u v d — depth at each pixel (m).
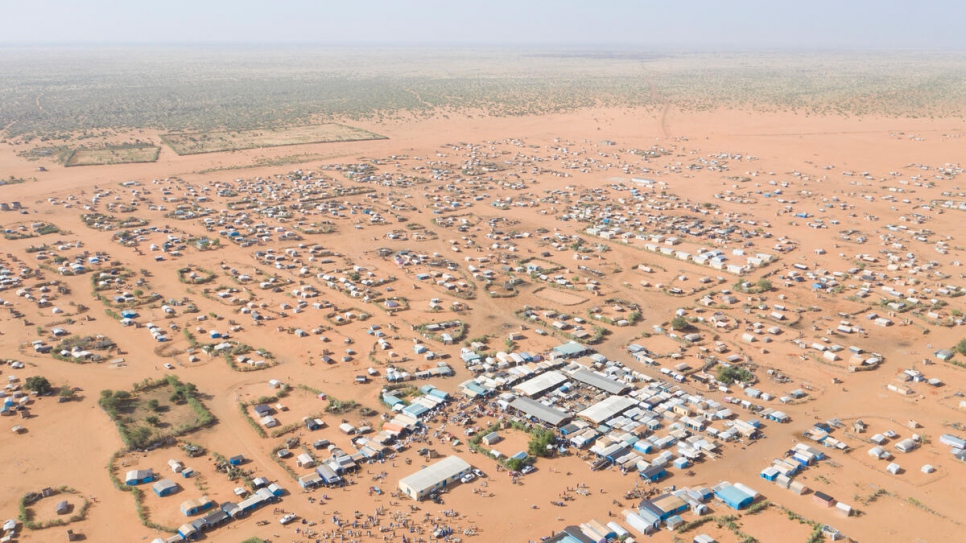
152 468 120.50
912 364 160.88
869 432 133.12
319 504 111.38
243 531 104.88
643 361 162.25
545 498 113.44
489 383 150.12
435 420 137.25
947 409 140.88
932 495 114.06
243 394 147.25
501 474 120.00
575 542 101.00
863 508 110.94
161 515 108.00
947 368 158.38
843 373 156.88
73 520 106.94
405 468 121.25
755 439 130.88
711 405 140.88
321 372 157.25
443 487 116.00
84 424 134.38
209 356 164.12
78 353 161.75
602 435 131.62
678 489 115.44
